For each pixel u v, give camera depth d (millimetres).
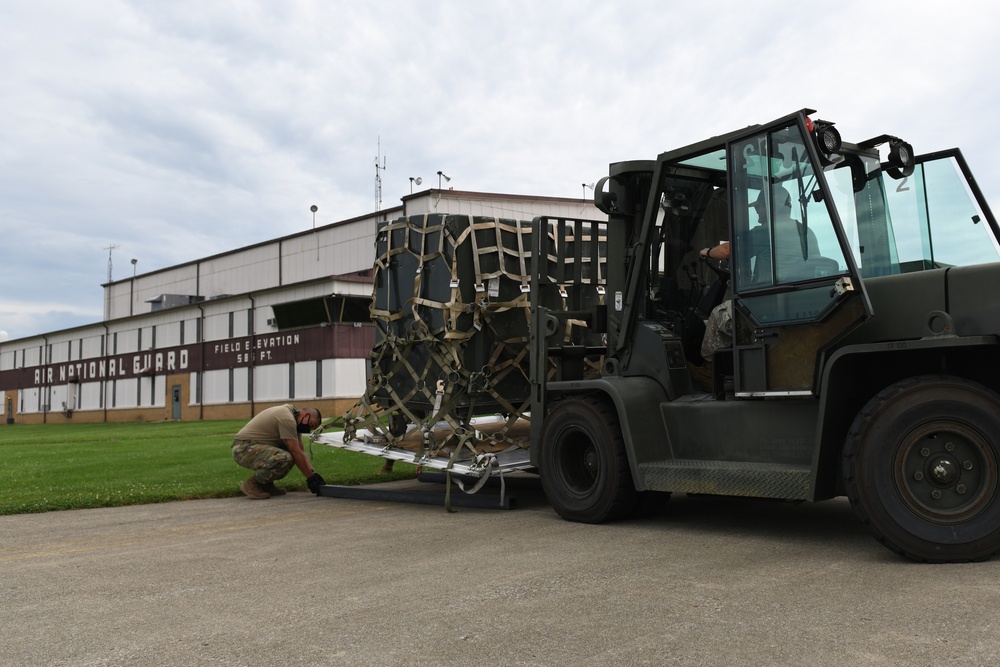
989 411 3959
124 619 3438
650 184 6145
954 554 3982
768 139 5035
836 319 4672
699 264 6109
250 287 50938
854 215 5145
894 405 4191
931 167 5242
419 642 2977
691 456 5512
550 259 7469
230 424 34969
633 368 6012
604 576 3977
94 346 55938
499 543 5043
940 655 2615
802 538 4922
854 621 3035
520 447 7320
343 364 38188
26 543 5535
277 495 8242
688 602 3412
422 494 7242
